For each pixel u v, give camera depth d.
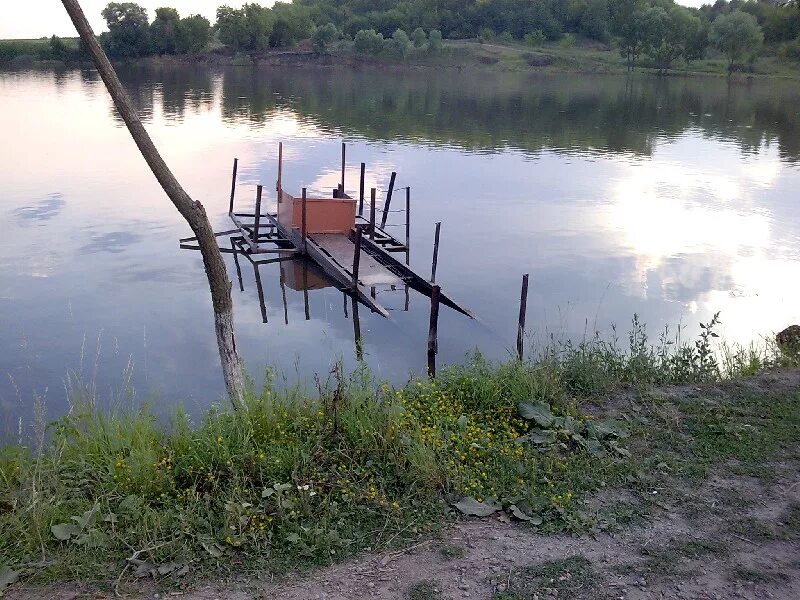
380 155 39.78
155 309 16.05
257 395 7.37
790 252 21.48
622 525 5.27
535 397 7.49
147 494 5.42
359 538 5.02
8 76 89.56
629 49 113.12
